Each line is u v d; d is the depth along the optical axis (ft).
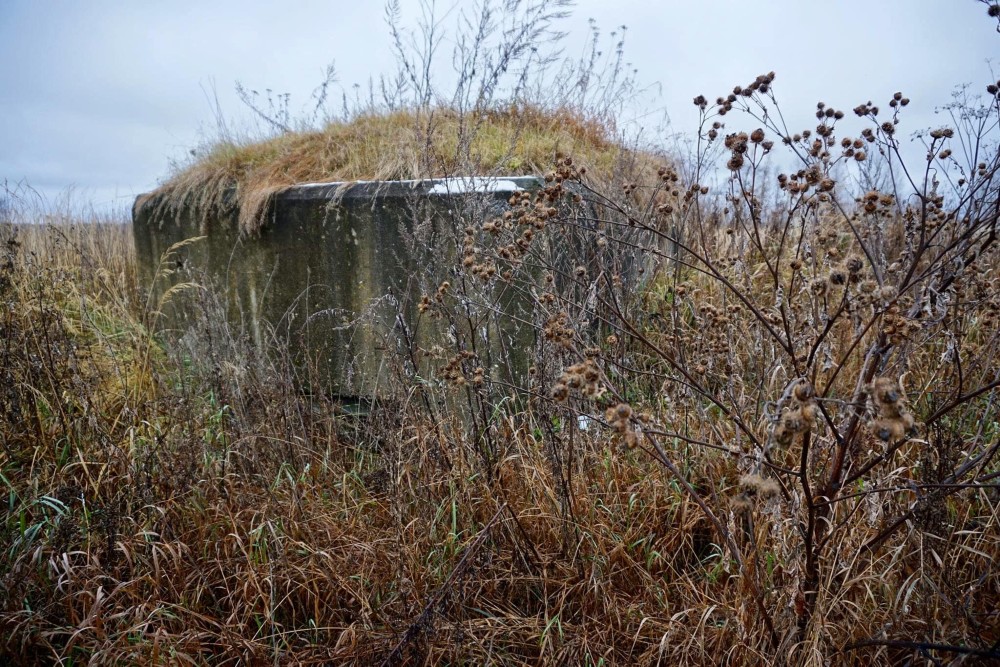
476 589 8.53
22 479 10.85
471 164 12.14
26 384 11.70
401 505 9.32
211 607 9.00
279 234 14.47
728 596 7.88
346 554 9.11
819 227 10.15
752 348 10.51
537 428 10.84
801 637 6.78
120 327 16.81
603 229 12.91
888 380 4.89
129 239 23.34
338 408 13.70
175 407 12.00
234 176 16.17
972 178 7.22
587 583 8.39
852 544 7.47
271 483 10.63
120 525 9.30
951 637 6.91
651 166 16.26
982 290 8.82
